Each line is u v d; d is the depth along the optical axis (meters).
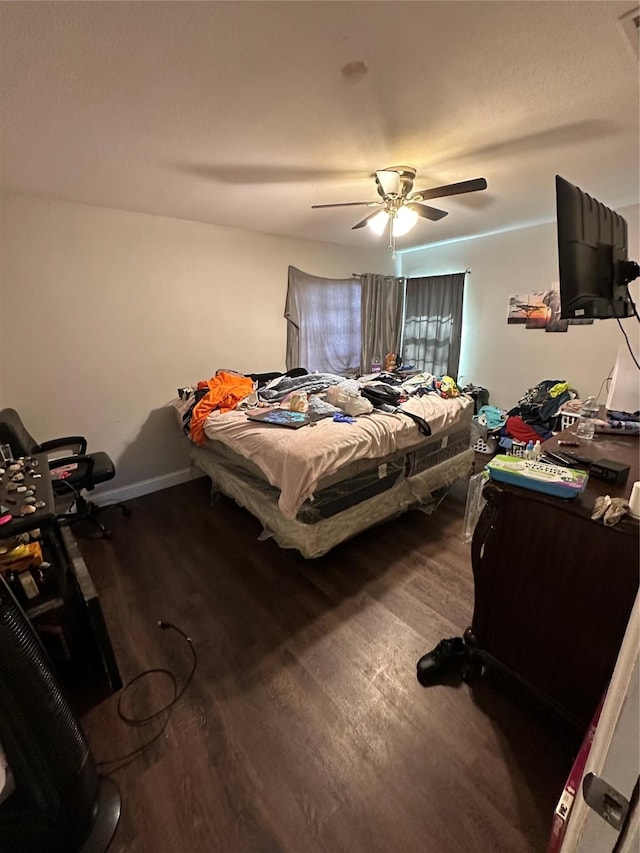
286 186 2.37
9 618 0.90
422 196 2.10
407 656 1.63
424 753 1.27
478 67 1.28
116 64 1.21
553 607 1.21
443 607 1.91
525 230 3.78
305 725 1.37
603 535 1.06
